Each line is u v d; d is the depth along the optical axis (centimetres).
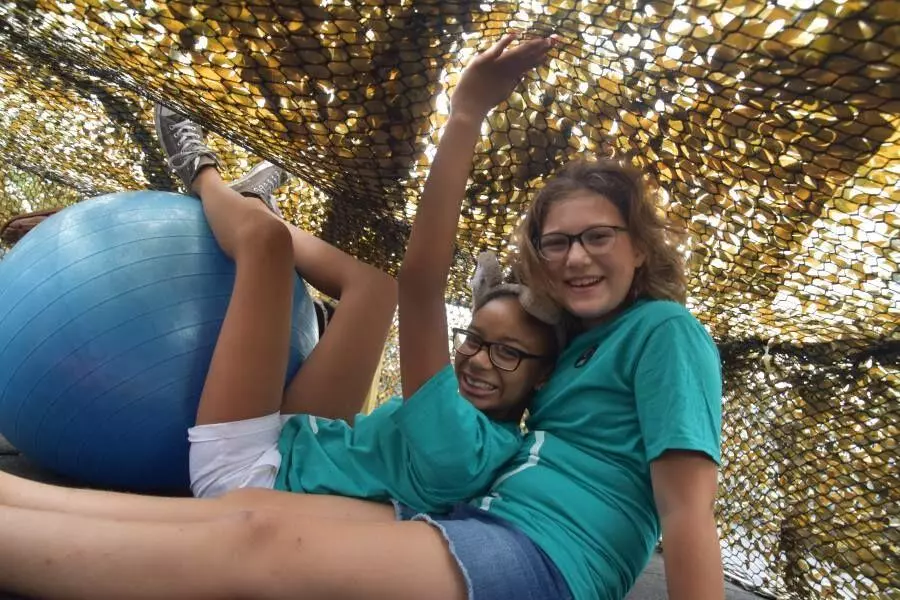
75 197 228
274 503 96
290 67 103
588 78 98
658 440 83
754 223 105
